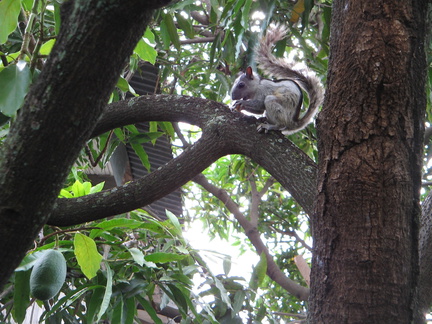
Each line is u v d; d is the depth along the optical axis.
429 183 8.00
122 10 2.58
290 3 7.23
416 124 3.87
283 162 4.56
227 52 7.04
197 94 8.93
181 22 7.27
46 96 2.61
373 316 3.52
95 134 5.45
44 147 2.60
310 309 3.73
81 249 4.15
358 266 3.57
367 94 3.79
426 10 4.09
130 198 4.94
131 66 6.70
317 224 3.79
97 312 5.18
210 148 4.91
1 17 3.46
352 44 3.91
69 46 2.61
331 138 3.82
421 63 3.96
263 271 6.14
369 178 3.66
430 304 4.41
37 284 3.44
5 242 2.62
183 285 5.45
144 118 5.35
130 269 5.47
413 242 3.73
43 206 2.66
